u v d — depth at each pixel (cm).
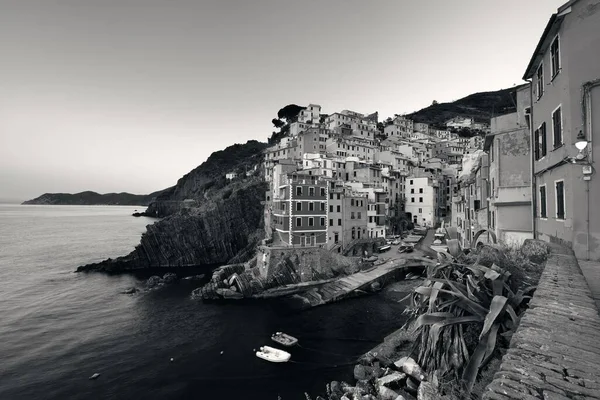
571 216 1498
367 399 1844
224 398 2636
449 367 1346
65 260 8756
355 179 8312
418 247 6781
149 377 2977
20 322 4378
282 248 5634
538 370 559
